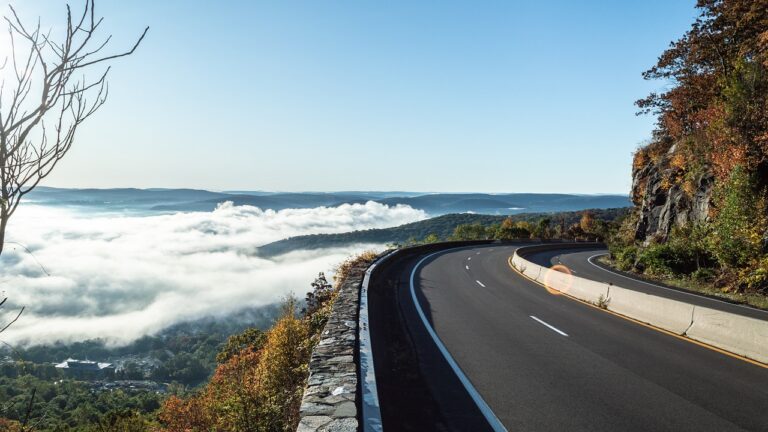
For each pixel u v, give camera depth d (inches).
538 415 246.5
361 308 478.3
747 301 717.3
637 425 234.7
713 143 957.8
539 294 737.0
